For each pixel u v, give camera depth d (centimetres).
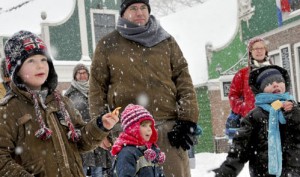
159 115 605
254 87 611
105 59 628
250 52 845
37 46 423
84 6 2808
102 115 430
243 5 2630
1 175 390
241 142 584
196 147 2744
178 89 628
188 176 620
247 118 592
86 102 1023
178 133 593
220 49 2727
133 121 563
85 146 438
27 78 423
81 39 2777
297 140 575
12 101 413
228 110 2680
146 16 628
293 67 2267
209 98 2705
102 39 636
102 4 2867
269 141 570
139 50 616
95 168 989
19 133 406
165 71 617
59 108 434
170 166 594
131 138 565
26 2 3173
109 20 2894
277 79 595
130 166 550
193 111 608
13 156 407
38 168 404
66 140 426
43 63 426
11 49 423
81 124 457
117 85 615
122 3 626
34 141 407
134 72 609
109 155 975
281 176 572
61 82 2652
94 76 635
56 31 2728
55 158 412
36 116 414
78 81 1038
